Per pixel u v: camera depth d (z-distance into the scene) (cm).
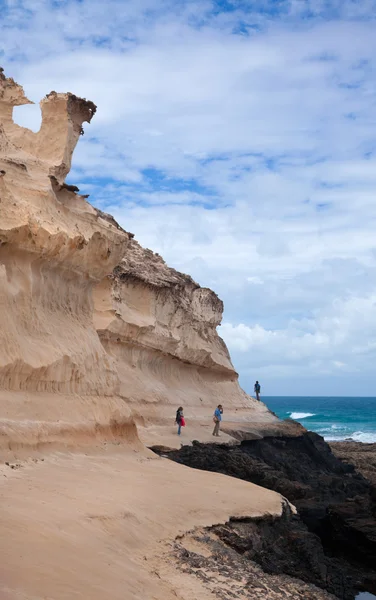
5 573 745
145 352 3494
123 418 1927
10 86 2003
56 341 1727
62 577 796
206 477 1788
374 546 1931
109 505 1168
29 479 1206
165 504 1345
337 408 17788
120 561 964
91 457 1600
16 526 897
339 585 1489
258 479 2514
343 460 4231
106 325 3006
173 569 1048
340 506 2250
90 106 2070
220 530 1354
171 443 2670
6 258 1602
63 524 986
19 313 1600
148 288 3534
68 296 1909
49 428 1506
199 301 4375
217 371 4512
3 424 1335
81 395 1791
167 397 3438
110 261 2058
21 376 1508
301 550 1536
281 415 13912
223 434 3297
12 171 1755
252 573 1182
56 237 1692
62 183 1923
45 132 1997
